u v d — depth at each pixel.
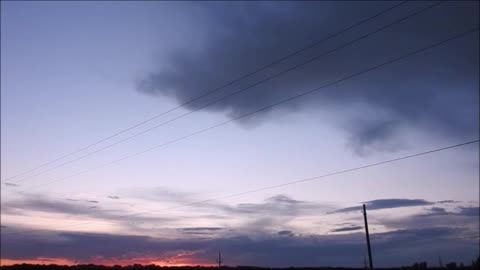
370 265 54.19
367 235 55.31
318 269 102.75
